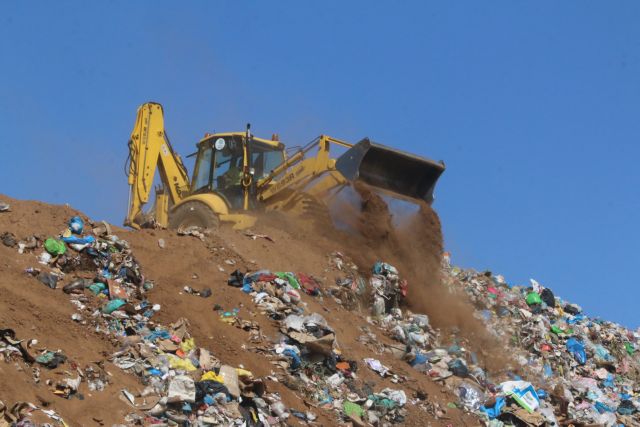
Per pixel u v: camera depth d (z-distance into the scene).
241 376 34.94
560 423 48.28
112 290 37.84
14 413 27.06
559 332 62.47
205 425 31.42
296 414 35.59
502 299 63.34
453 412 42.62
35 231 39.47
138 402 31.03
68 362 31.11
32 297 34.50
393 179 55.47
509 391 46.28
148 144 62.56
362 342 45.25
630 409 55.31
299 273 48.84
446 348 49.81
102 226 42.16
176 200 62.50
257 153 59.44
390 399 40.16
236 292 42.81
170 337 36.09
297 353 39.75
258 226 54.41
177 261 43.66
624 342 67.81
